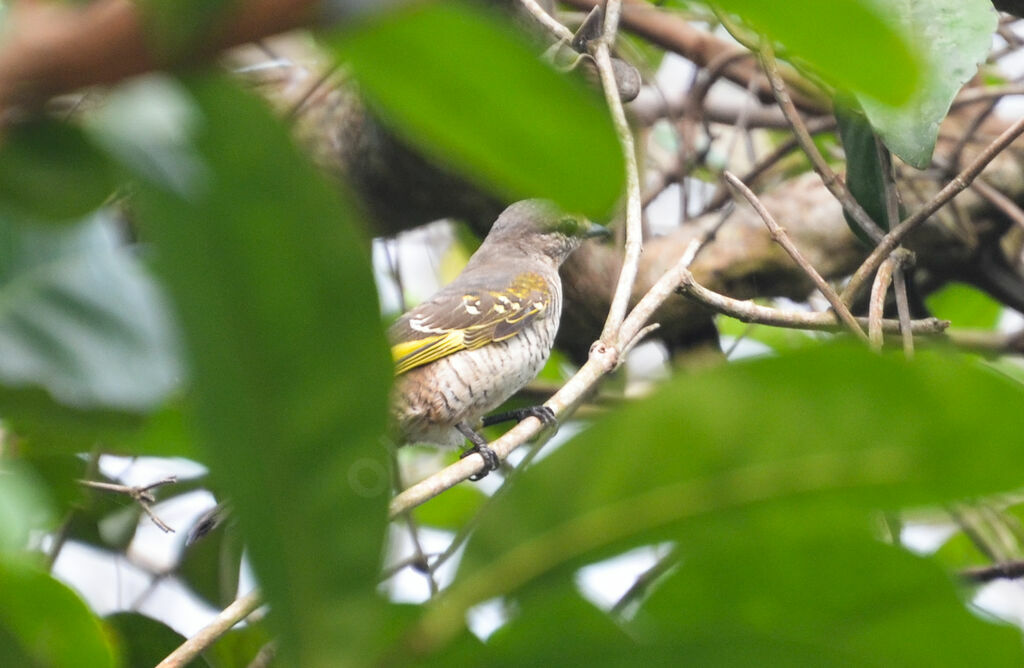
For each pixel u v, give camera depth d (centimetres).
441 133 200
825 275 1101
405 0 167
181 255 208
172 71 167
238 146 202
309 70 958
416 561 750
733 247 1105
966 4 696
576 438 229
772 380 216
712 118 1306
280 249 210
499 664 238
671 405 222
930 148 675
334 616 227
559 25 827
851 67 175
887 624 246
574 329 1212
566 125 193
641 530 231
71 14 163
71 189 199
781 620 246
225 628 566
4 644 289
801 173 1243
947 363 205
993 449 209
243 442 219
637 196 789
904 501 221
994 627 239
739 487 224
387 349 217
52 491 597
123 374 224
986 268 1089
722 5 175
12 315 224
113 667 338
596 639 238
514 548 232
